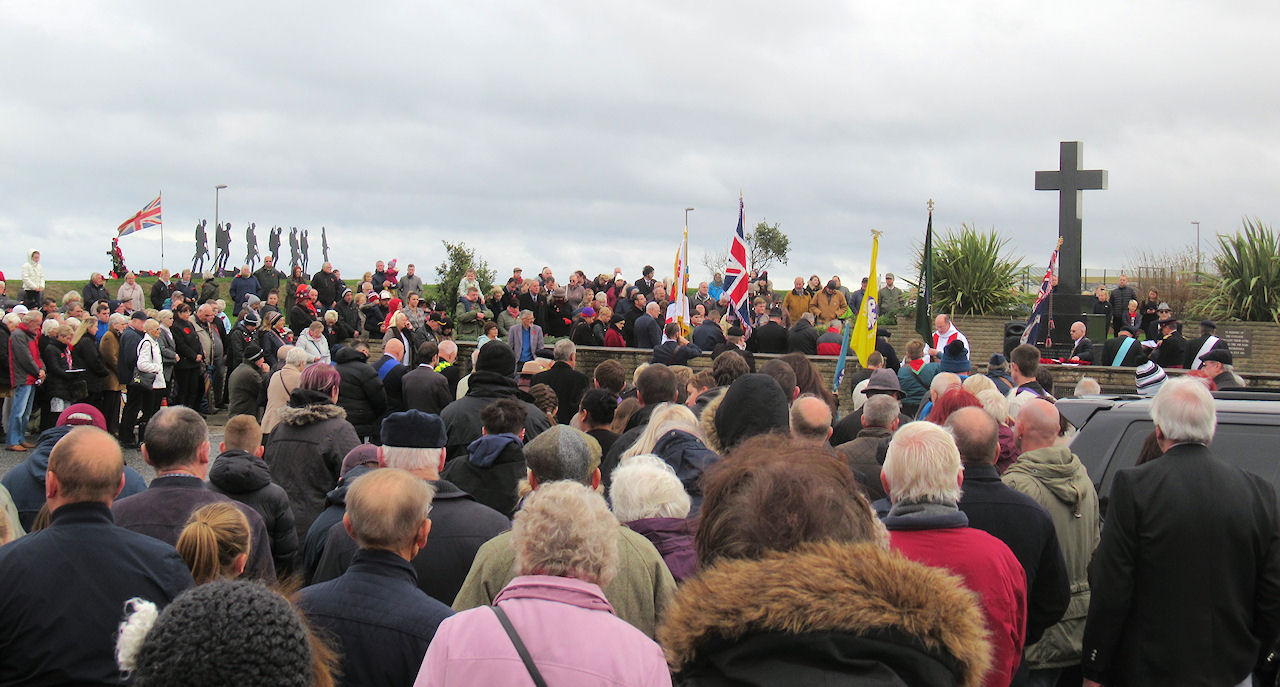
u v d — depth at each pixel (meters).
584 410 7.05
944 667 2.18
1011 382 10.74
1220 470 4.31
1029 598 4.29
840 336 17.70
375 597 3.49
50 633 3.39
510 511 5.70
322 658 2.80
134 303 23.17
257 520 4.80
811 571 2.19
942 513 3.77
